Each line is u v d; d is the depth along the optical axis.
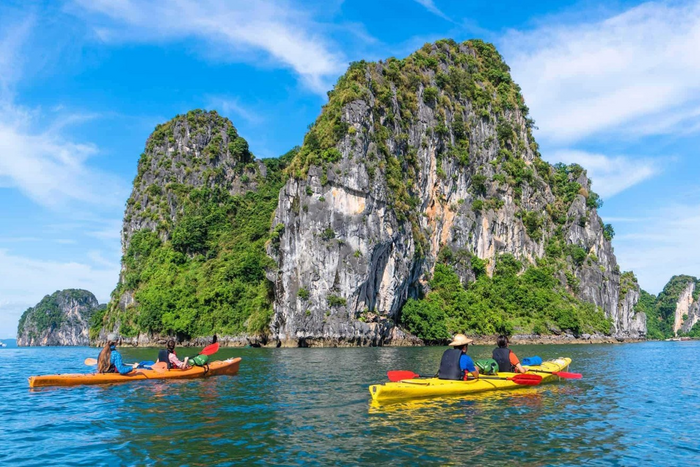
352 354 42.72
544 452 11.07
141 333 76.19
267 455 10.76
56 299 182.38
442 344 69.25
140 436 12.27
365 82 70.12
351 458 10.56
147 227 95.44
